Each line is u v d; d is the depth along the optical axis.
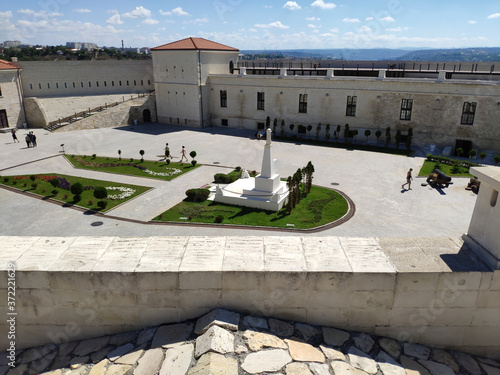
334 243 8.09
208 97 50.66
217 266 7.14
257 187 22.88
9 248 7.83
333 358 6.64
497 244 6.93
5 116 47.12
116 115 51.50
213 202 23.39
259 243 8.11
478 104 34.88
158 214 21.58
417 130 38.47
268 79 45.06
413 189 25.75
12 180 27.39
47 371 6.86
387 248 7.85
